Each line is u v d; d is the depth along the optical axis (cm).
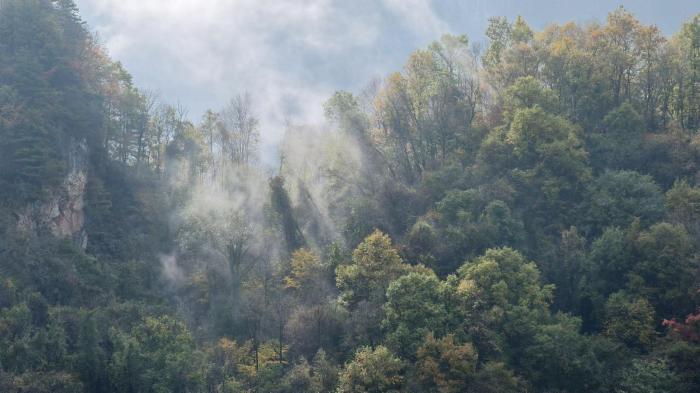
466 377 8238
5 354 8175
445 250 10369
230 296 10550
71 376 8319
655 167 11631
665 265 9406
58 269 9888
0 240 9688
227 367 9162
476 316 8931
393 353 8700
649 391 8150
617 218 10481
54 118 11375
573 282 9969
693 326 8500
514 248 10406
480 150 12025
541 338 8650
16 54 11706
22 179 10575
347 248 11200
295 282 10531
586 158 11462
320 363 8912
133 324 9381
